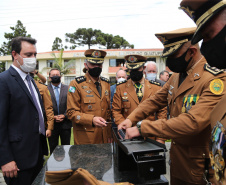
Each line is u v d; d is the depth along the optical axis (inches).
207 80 55.6
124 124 70.4
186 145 59.2
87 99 108.7
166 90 74.3
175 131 53.3
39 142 81.9
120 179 53.5
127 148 50.9
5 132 71.1
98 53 108.7
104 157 69.6
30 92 84.0
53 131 152.3
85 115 100.1
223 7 34.4
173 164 65.3
